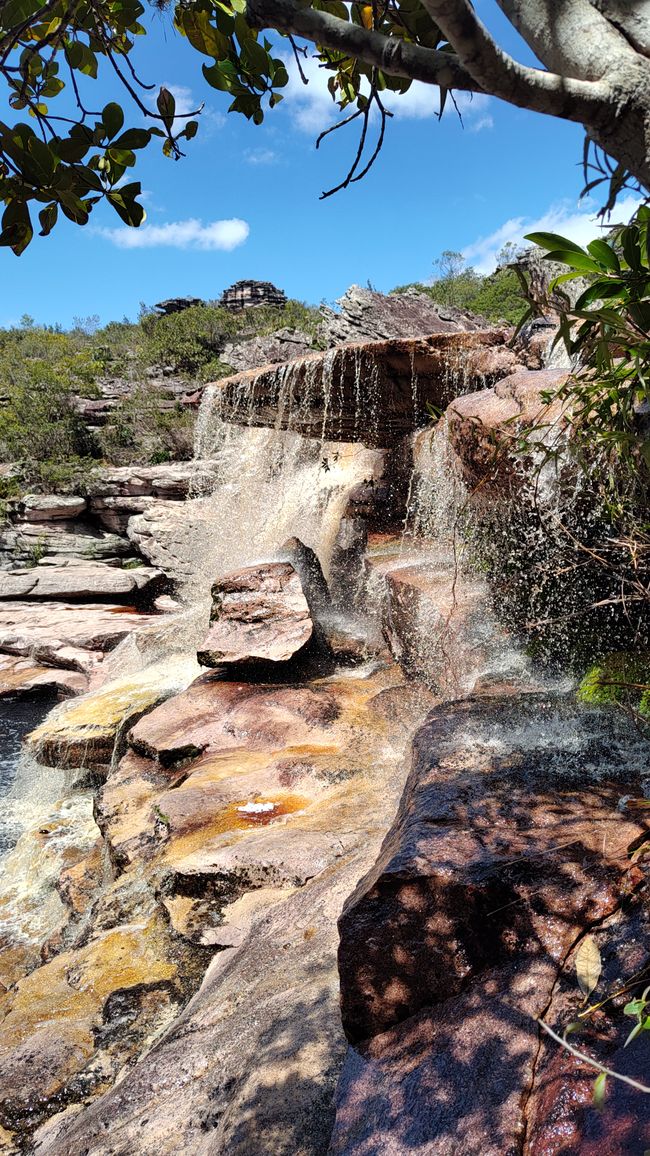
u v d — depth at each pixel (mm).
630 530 2602
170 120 1679
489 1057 1692
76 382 38250
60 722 9047
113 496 28562
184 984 3895
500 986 1873
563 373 4188
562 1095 1449
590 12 1008
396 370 9492
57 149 1547
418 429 10914
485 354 8328
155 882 4855
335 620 10047
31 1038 3709
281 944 3508
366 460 15000
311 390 10469
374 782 5473
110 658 14703
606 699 3342
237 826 5164
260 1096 2225
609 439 1913
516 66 964
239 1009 3062
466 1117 1571
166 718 7219
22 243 1576
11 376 46656
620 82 979
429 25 1664
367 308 19875
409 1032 1959
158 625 15305
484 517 4836
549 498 3529
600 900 1962
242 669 8016
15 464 31875
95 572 24062
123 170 1713
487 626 5254
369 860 4105
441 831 2342
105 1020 3756
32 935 5941
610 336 1418
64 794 9016
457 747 2992
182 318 57375
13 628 17953
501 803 2473
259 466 17844
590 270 1304
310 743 6312
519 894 2014
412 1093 1729
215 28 1863
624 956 1753
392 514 12828
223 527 19656
